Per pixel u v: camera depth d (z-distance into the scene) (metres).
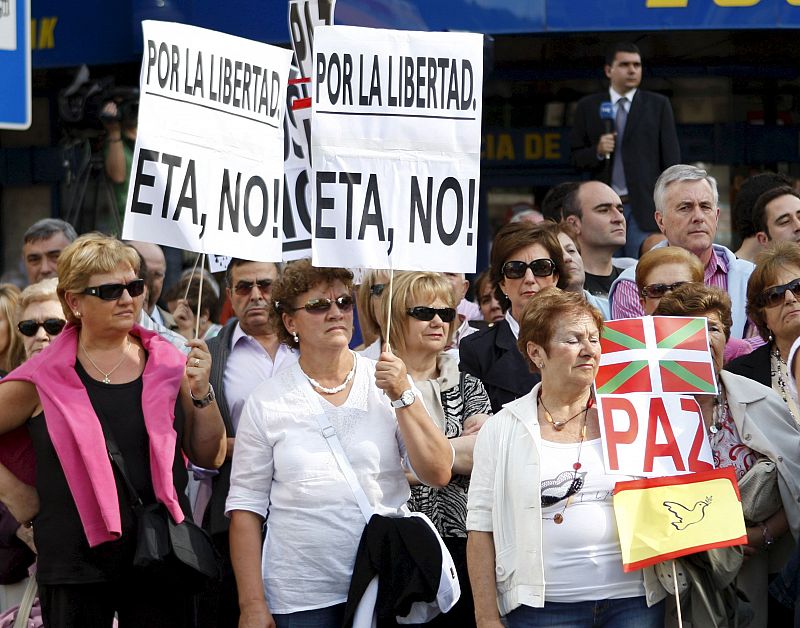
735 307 9.99
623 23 12.43
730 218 16.30
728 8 12.38
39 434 7.43
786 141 16.23
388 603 7.16
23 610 8.07
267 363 9.45
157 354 7.63
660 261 8.88
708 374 7.36
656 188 10.29
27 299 9.20
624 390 7.27
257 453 7.46
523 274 8.84
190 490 9.29
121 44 13.85
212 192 7.99
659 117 13.40
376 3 12.66
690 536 6.93
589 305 7.18
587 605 6.96
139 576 7.39
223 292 13.02
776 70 16.02
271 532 7.42
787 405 7.95
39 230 11.82
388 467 7.46
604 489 7.02
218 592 9.02
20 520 7.70
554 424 7.16
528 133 16.67
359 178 7.87
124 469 7.34
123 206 13.52
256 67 8.16
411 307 8.28
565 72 16.16
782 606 7.95
